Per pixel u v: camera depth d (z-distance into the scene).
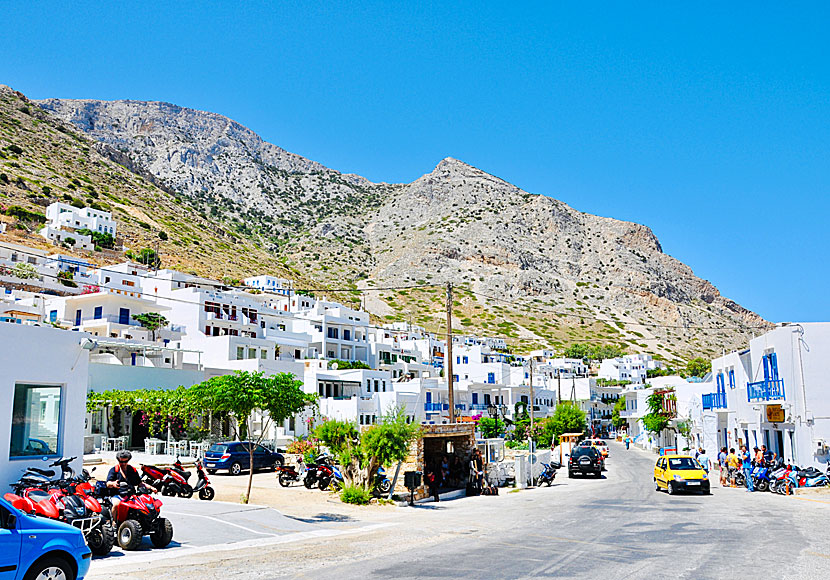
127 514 13.70
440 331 177.25
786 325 33.84
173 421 39.59
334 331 88.19
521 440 74.56
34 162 167.25
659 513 21.31
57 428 15.71
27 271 84.81
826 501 25.11
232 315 78.25
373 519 20.20
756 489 30.17
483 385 84.94
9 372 14.67
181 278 96.25
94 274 90.69
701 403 53.88
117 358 48.62
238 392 21.45
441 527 18.20
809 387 31.56
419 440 28.06
